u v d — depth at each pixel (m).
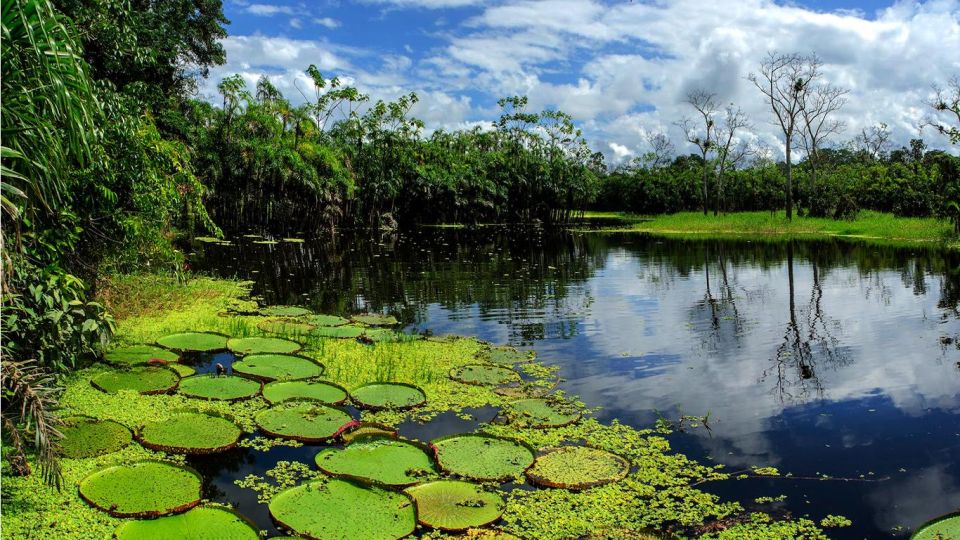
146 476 4.59
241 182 28.64
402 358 8.09
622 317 10.95
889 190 38.09
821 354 8.48
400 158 39.31
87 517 4.05
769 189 49.31
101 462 4.86
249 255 20.66
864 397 6.79
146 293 11.03
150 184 8.69
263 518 4.21
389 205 40.50
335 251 22.73
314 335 9.19
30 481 4.46
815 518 4.35
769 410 6.41
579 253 22.33
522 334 9.65
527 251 23.23
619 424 6.02
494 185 43.72
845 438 5.71
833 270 16.67
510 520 4.26
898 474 5.00
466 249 24.08
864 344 8.99
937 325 10.13
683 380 7.39
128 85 9.18
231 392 6.48
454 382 7.16
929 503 4.53
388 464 4.93
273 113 31.70
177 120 16.41
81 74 4.39
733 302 12.36
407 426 5.89
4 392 4.05
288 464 5.03
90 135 5.23
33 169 4.28
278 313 10.83
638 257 20.77
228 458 5.12
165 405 6.09
